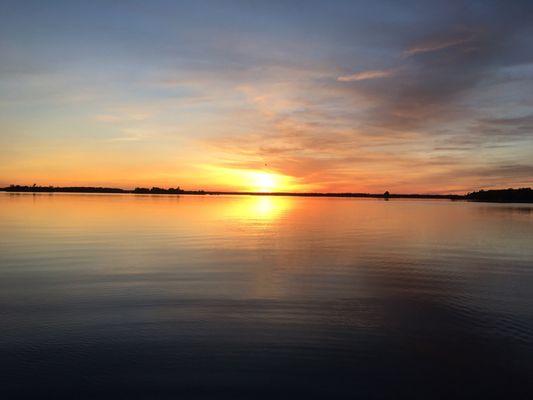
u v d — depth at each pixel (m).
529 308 12.28
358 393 7.41
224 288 14.23
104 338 9.69
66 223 37.59
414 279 15.88
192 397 7.21
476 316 11.55
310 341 9.61
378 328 10.53
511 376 8.10
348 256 20.94
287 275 16.36
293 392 7.41
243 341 9.57
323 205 106.38
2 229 32.09
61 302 12.47
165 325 10.56
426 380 7.90
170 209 64.62
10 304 12.23
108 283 14.77
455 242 27.08
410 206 102.12
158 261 19.02
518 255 21.70
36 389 7.44
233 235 29.56
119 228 33.62
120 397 7.20
